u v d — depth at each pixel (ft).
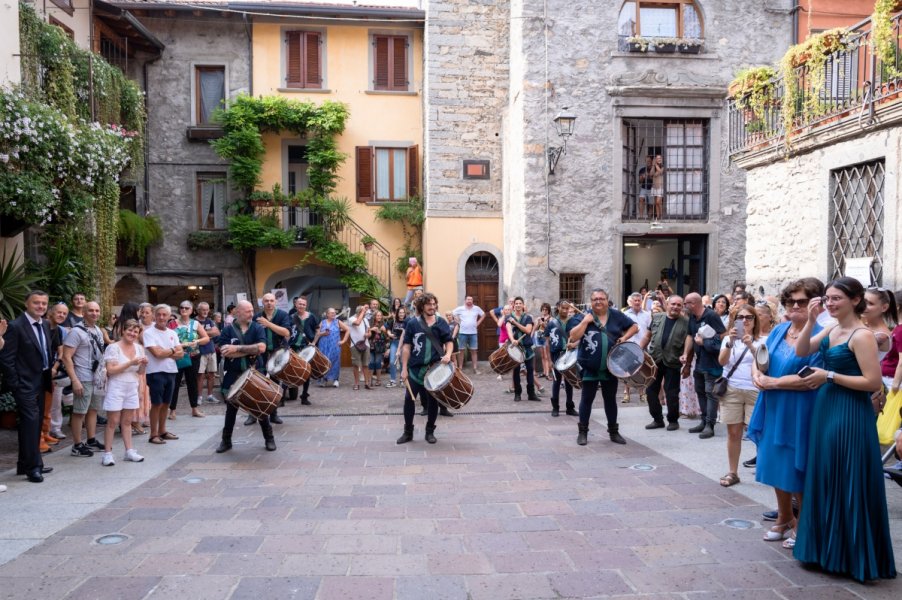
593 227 52.03
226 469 22.15
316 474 21.38
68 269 33.27
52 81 34.81
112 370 22.85
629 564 13.74
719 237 52.60
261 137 60.54
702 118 52.80
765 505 17.70
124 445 23.89
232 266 61.41
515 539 15.24
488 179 59.36
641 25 52.65
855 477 12.72
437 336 26.07
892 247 24.79
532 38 51.52
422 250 61.62
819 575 13.11
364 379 45.16
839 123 26.68
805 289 13.97
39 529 16.05
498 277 59.77
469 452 24.47
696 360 26.91
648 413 32.48
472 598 12.21
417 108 62.80
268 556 14.26
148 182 60.23
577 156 51.90
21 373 20.76
